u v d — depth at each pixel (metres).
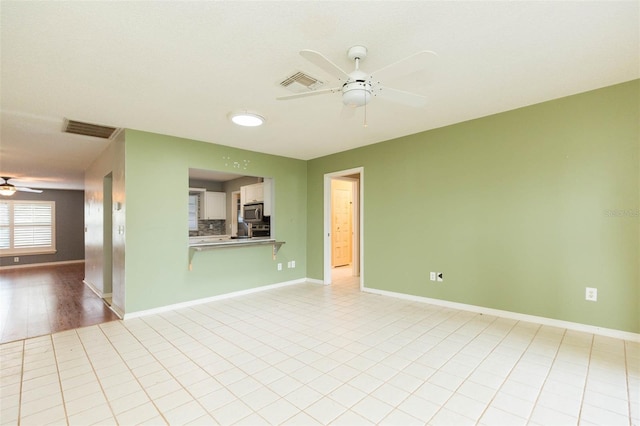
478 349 2.69
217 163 4.55
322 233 5.52
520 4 1.69
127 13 1.72
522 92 2.92
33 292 5.20
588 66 2.43
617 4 1.70
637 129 2.71
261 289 5.02
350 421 1.79
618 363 2.38
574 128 3.01
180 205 4.13
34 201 8.58
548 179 3.16
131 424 1.79
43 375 2.35
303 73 2.45
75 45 2.02
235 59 2.23
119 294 3.91
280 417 1.83
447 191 3.90
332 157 5.32
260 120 3.35
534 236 3.25
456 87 2.77
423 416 1.82
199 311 3.93
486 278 3.59
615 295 2.82
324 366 2.44
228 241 4.98
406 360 2.52
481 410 1.87
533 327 3.15
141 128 3.75
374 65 2.33
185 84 2.61
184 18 1.77
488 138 3.55
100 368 2.45
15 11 1.67
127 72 2.39
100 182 4.94
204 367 2.45
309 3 1.66
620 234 2.79
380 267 4.65
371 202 4.75
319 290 5.01
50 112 3.19
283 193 5.42
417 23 1.84
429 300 4.11
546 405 1.90
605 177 2.86
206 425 1.77
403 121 3.68
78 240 9.20
